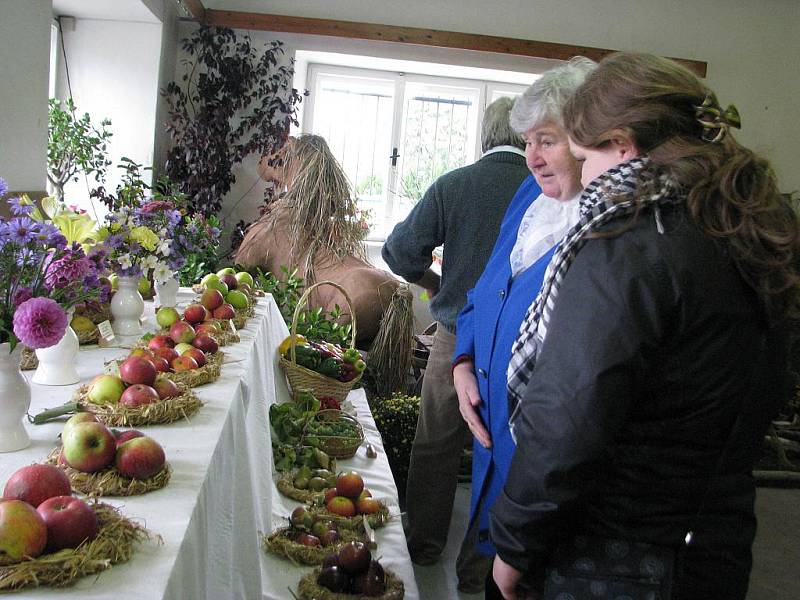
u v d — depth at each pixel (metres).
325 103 5.89
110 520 0.98
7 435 1.25
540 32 5.48
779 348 1.06
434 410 2.65
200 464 1.27
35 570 0.86
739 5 5.63
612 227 1.06
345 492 2.12
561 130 1.69
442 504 2.73
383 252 2.66
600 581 1.08
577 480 1.04
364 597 1.68
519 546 1.09
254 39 5.30
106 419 1.42
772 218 1.00
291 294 3.75
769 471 4.19
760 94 5.74
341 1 5.31
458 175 2.51
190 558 1.06
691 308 1.00
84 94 4.64
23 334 1.18
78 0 4.23
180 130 4.82
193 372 1.75
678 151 1.06
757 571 3.07
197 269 3.54
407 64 5.58
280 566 1.85
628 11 5.53
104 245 1.97
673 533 1.07
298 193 4.08
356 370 2.97
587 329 1.02
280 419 2.48
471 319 2.05
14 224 1.29
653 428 1.05
